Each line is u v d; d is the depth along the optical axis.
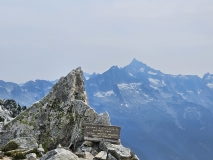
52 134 33.16
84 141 26.86
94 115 32.41
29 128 33.69
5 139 33.03
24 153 23.98
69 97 36.19
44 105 35.91
